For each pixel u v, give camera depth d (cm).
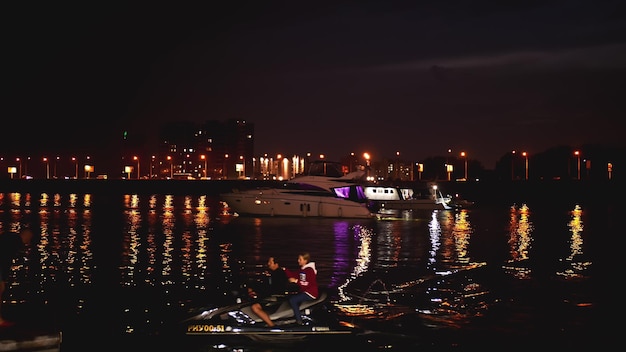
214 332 1616
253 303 1745
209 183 15325
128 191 15138
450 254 3356
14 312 1867
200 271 2656
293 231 4744
